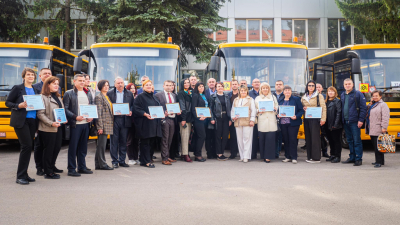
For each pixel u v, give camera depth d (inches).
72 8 732.7
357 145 327.3
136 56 422.9
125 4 631.2
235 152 371.6
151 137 318.3
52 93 261.4
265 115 345.1
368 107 330.6
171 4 660.1
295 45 426.3
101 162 302.2
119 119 315.9
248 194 214.4
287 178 262.7
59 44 944.3
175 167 314.5
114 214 175.5
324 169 303.1
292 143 342.6
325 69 484.7
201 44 711.7
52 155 264.2
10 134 410.9
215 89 383.2
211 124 358.6
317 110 338.0
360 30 720.3
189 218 169.3
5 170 299.1
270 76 418.0
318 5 969.5
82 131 283.3
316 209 184.1
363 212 179.0
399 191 221.5
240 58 419.5
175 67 426.6
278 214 175.6
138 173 284.8
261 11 962.7
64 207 187.5
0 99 413.7
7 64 430.3
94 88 412.8
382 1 668.1
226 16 957.2
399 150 440.1
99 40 659.4
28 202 196.9
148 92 318.0
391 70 425.7
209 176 271.0
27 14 743.1
